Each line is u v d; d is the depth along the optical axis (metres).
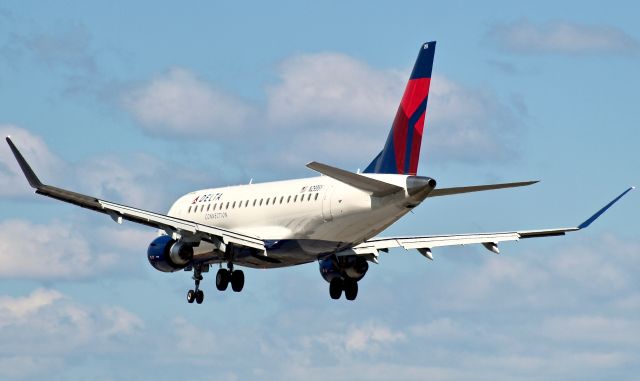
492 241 131.62
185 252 130.75
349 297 137.38
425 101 124.88
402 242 133.00
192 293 137.88
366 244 133.25
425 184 118.56
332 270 136.38
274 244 132.25
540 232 131.50
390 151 126.62
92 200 118.94
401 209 121.50
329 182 129.00
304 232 130.38
